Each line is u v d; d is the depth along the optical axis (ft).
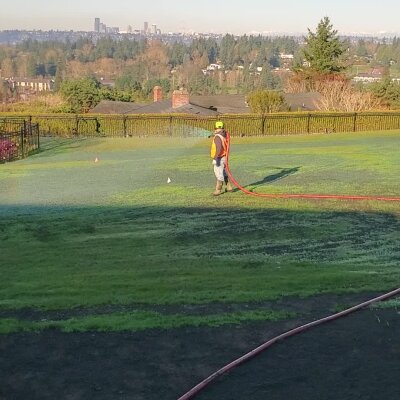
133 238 30.07
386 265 24.72
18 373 15.11
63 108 151.02
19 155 73.05
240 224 32.94
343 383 14.47
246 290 21.40
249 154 68.74
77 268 24.75
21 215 35.91
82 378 14.83
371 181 48.06
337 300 20.34
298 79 190.29
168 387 14.35
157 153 73.05
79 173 55.16
